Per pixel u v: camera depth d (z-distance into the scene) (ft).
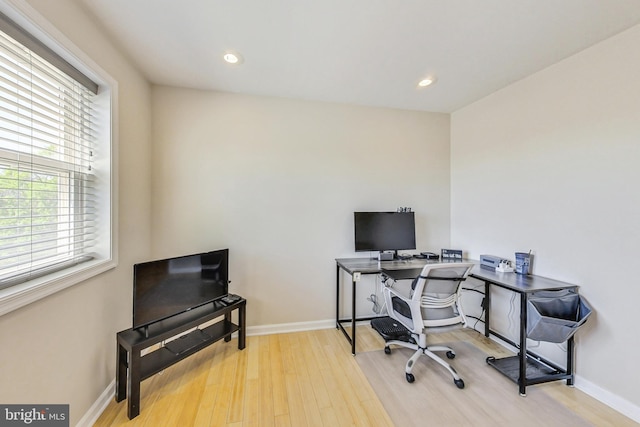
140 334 5.36
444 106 9.24
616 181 5.30
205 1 4.45
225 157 8.02
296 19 4.91
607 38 5.42
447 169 9.88
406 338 7.70
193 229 7.82
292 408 5.23
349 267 7.68
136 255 6.55
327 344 7.77
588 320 5.71
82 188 5.06
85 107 5.08
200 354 7.14
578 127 5.94
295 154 8.55
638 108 4.99
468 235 9.16
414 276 6.94
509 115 7.61
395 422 4.90
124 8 4.60
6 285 3.43
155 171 7.50
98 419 4.90
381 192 9.32
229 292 8.11
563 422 4.92
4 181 3.54
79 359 4.51
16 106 3.68
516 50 5.89
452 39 5.51
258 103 8.25
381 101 8.79
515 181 7.44
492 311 8.29
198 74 6.96
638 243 4.99
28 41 3.63
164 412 5.08
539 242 6.79
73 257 4.74
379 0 4.42
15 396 3.35
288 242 8.54
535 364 6.55
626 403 5.09
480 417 5.03
